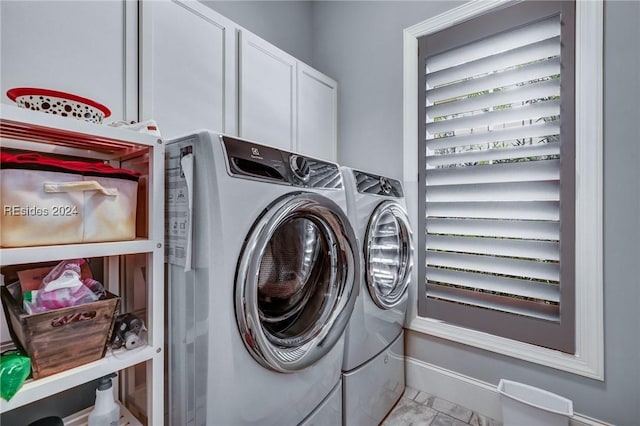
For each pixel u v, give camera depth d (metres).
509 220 1.60
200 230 0.86
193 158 0.88
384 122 2.12
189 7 1.38
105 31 1.11
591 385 1.39
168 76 1.29
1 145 0.92
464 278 1.75
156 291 0.92
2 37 0.90
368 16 2.21
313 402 1.15
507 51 1.61
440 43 1.86
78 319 0.79
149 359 0.91
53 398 1.09
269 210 0.95
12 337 0.81
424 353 1.91
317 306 1.27
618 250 1.33
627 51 1.31
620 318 1.33
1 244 0.68
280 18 2.26
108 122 1.11
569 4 1.43
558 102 1.47
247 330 0.88
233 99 1.57
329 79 2.27
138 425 1.03
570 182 1.44
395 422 1.61
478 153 1.71
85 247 0.78
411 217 1.97
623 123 1.32
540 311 1.52
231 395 0.87
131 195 0.90
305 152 2.05
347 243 1.25
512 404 1.42
